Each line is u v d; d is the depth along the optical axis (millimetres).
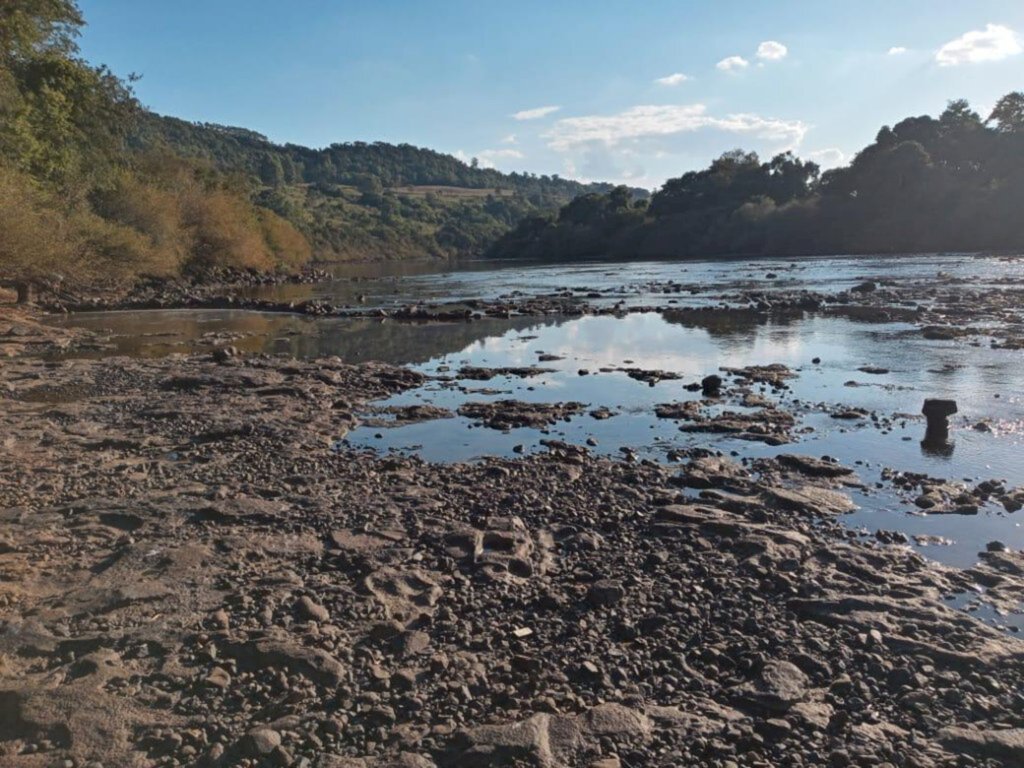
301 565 7996
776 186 111562
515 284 58062
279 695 5621
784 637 6488
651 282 54594
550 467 11648
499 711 5523
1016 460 11688
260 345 27422
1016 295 34719
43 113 45438
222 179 80938
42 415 15281
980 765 4887
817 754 5027
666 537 8750
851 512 9633
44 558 8055
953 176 87562
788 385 17812
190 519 9289
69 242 37438
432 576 7699
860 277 50500
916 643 6270
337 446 13422
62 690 5445
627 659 6191
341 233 141625
